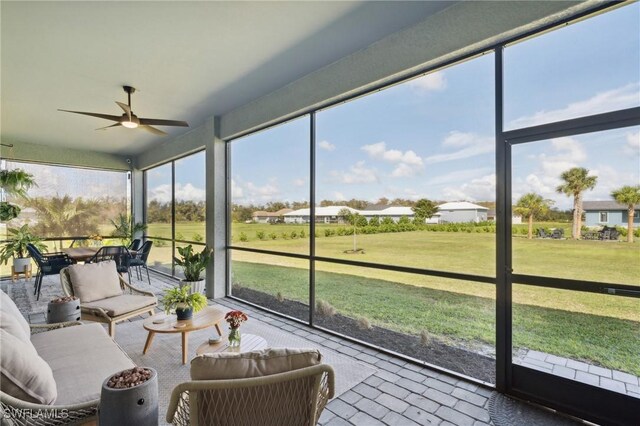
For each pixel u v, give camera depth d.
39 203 7.12
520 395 2.35
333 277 3.82
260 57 3.36
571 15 2.12
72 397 1.69
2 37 2.90
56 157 7.27
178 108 4.88
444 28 2.62
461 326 2.77
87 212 7.75
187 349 3.14
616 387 1.99
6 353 1.49
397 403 2.30
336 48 3.21
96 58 3.32
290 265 4.35
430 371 2.77
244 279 5.09
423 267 3.02
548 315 2.26
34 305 4.73
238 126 4.87
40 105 4.62
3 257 6.29
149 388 1.54
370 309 3.44
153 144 7.18
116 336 3.54
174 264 6.91
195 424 1.20
